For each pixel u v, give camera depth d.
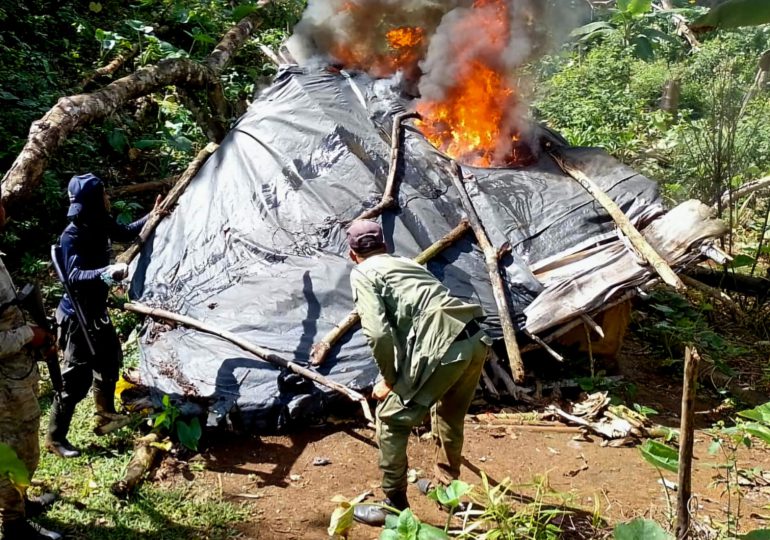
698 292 6.68
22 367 3.11
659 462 2.96
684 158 8.50
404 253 5.16
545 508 3.73
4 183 5.76
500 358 4.95
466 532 3.28
